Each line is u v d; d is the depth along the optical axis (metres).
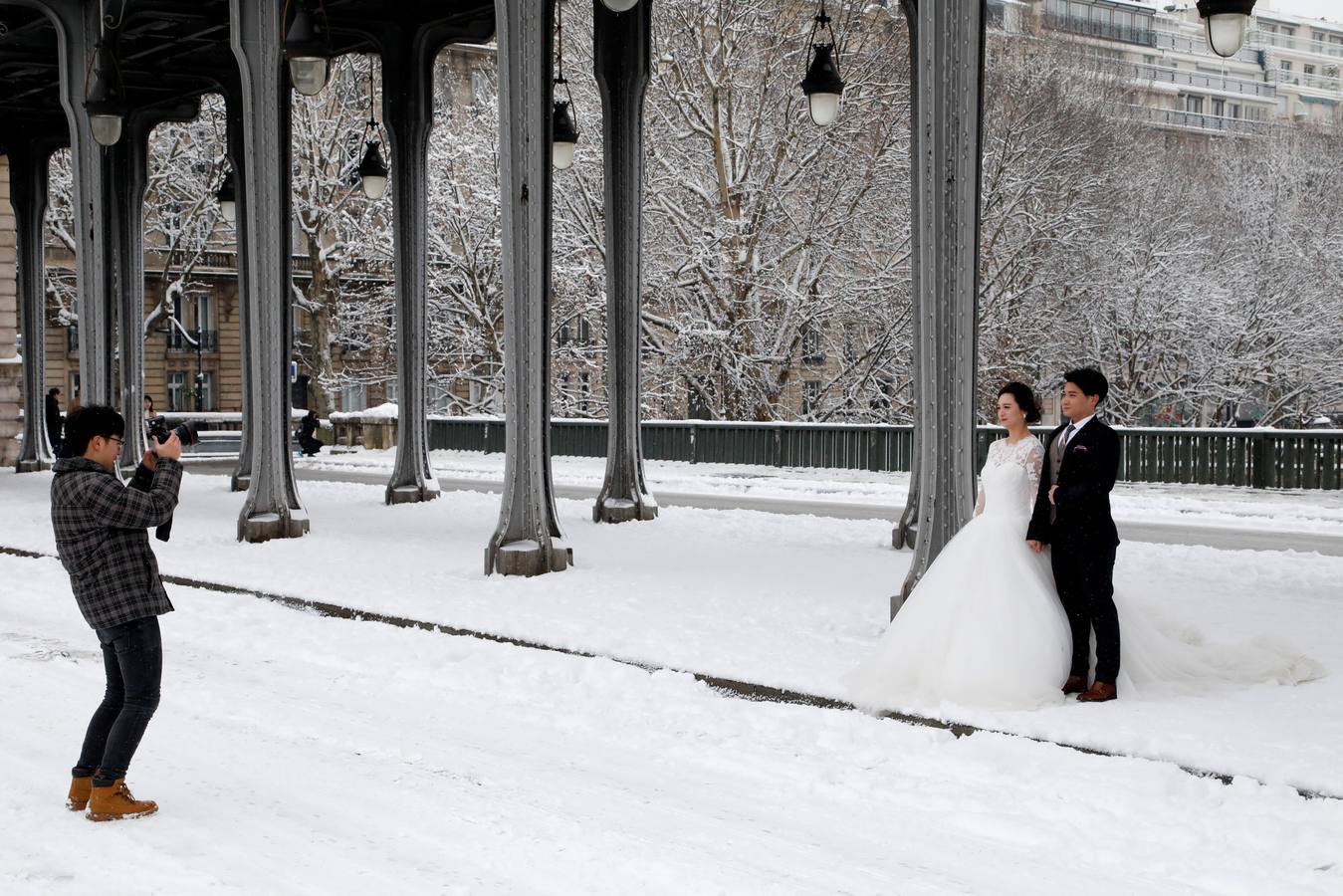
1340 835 5.60
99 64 18.08
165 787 6.59
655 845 5.72
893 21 35.59
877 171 35.44
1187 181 46.31
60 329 57.22
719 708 8.00
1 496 23.61
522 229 13.55
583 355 38.69
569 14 36.50
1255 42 113.81
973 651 7.77
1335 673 8.66
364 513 19.97
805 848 5.68
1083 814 5.97
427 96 21.00
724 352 34.84
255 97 16.41
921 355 10.87
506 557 13.37
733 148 35.12
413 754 7.18
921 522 10.77
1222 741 6.90
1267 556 14.88
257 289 16.69
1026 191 37.28
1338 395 43.25
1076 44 48.00
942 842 5.74
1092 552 7.84
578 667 9.10
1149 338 40.38
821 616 10.89
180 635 10.54
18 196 29.97
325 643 10.12
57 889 5.23
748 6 34.34
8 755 7.20
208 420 43.25
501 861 5.54
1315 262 44.16
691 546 15.89
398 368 21.69
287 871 5.44
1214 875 5.27
